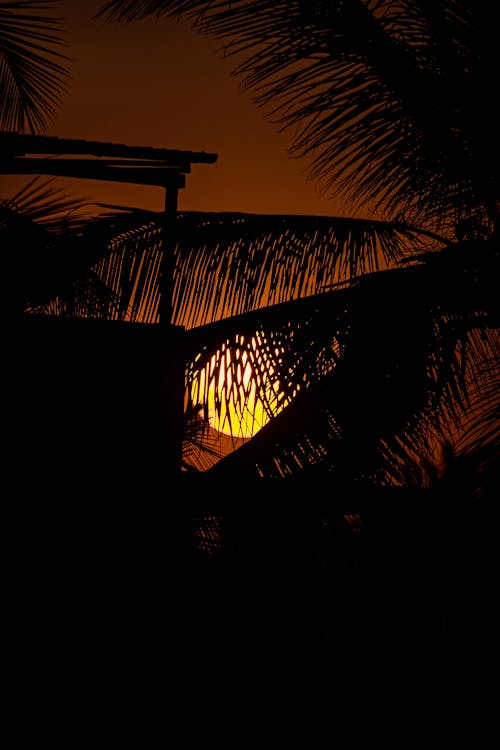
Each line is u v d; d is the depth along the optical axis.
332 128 3.22
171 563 2.93
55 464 2.84
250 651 3.31
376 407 3.01
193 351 3.22
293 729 3.20
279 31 3.12
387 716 3.35
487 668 3.28
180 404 3.03
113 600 2.84
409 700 3.35
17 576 2.77
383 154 3.22
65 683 2.75
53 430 2.85
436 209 3.25
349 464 3.09
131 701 2.80
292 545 3.29
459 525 3.07
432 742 3.25
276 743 3.13
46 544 2.80
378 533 3.21
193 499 3.02
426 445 3.13
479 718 3.28
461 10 2.95
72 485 2.85
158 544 2.91
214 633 3.17
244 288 3.37
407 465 3.13
